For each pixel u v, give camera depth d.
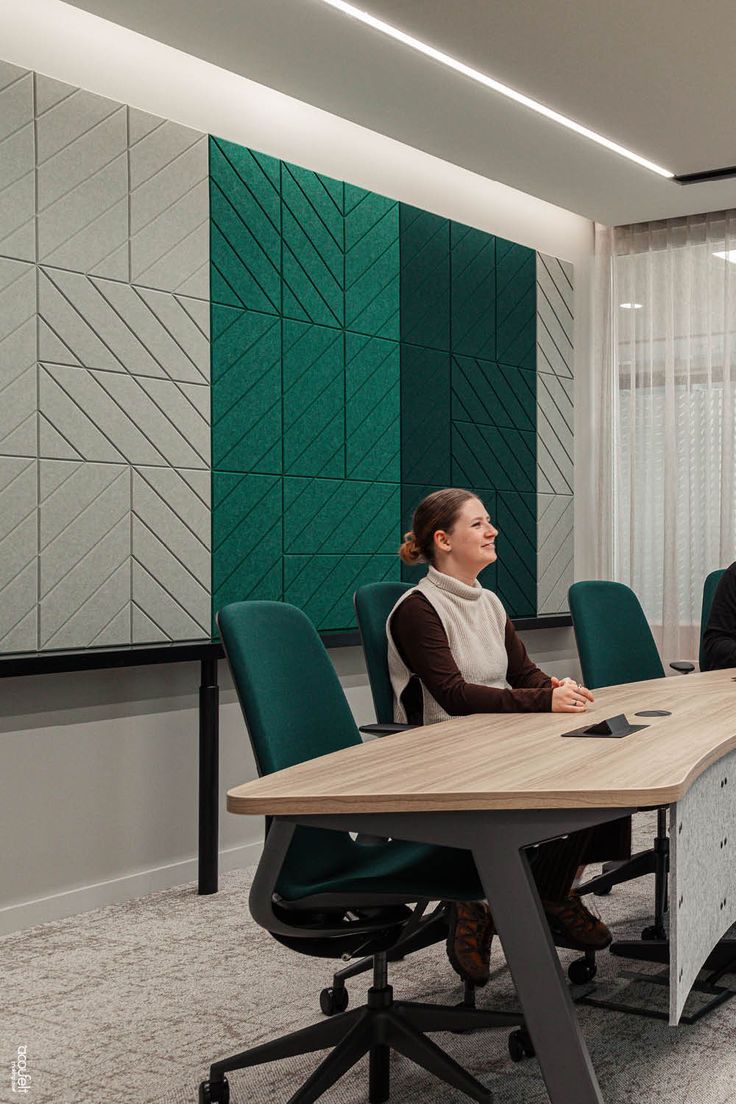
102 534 3.99
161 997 3.02
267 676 2.29
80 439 3.92
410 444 5.39
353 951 2.20
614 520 6.73
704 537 6.45
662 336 6.59
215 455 4.41
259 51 4.25
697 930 2.01
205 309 4.37
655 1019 2.83
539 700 2.78
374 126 5.04
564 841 2.92
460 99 4.72
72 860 3.88
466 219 5.85
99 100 3.98
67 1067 2.57
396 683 2.94
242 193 4.53
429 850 2.43
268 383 4.64
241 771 4.56
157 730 4.18
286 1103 2.38
